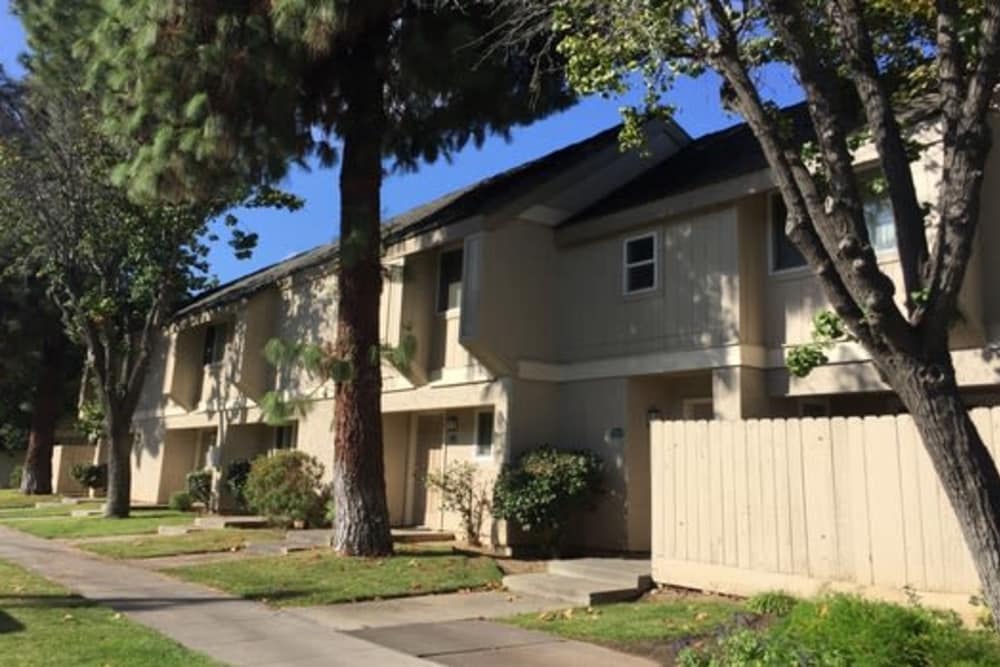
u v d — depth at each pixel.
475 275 15.05
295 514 18.02
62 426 43.94
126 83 13.06
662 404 14.56
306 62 12.61
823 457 9.36
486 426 16.31
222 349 25.38
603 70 8.22
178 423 27.00
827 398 12.74
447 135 15.66
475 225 15.32
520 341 15.25
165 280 22.88
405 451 18.64
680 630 8.51
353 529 13.55
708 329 13.10
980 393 10.77
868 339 5.28
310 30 11.55
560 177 16.17
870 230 11.27
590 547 14.34
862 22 5.90
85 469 30.42
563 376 15.48
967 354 10.43
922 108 10.16
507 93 14.48
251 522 18.72
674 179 15.21
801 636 6.01
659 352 13.80
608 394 14.57
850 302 5.34
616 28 7.96
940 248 5.17
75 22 18.30
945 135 5.45
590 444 14.75
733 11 7.63
